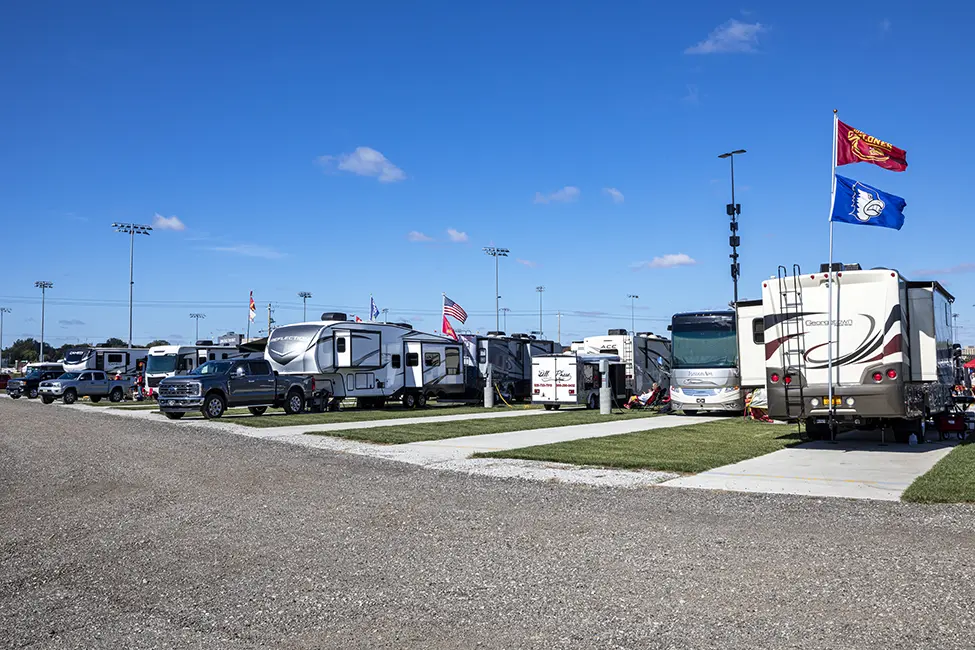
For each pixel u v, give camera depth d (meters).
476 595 5.57
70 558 6.83
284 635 4.83
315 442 16.55
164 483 10.83
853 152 15.03
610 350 38.47
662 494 9.72
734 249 32.59
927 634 4.62
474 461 13.21
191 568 6.43
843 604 5.19
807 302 14.24
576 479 11.10
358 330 28.67
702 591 5.55
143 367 45.91
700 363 25.64
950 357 17.48
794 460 13.05
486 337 36.38
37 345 162.38
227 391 24.88
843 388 13.88
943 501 8.94
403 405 32.38
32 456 14.37
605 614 5.11
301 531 7.70
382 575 6.12
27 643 4.76
